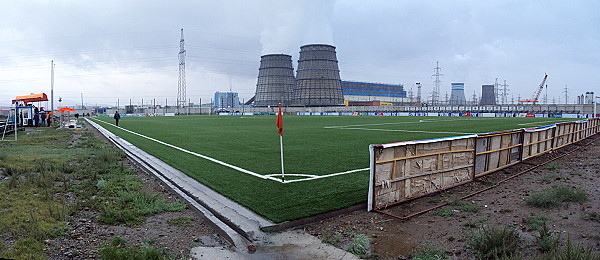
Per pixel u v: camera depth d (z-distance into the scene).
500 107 79.69
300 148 16.44
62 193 8.54
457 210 7.29
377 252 5.45
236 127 33.66
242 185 9.13
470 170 9.70
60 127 36.97
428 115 73.56
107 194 8.52
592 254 4.68
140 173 11.43
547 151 15.08
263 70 134.75
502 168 11.36
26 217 6.52
